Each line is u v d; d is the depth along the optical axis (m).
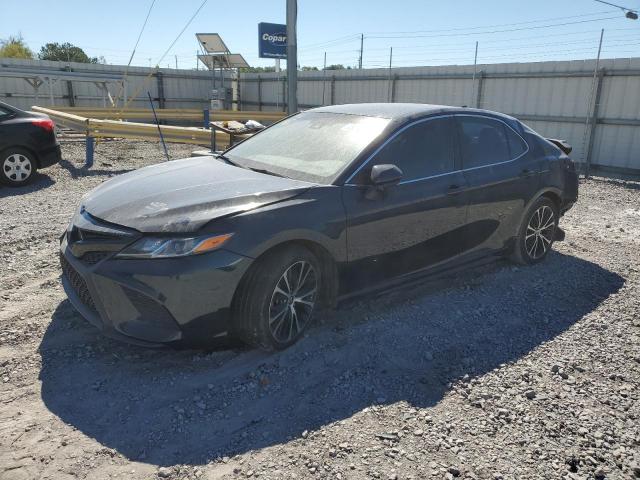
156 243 3.15
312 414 3.02
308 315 3.76
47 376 3.29
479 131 4.91
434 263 4.52
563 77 13.06
